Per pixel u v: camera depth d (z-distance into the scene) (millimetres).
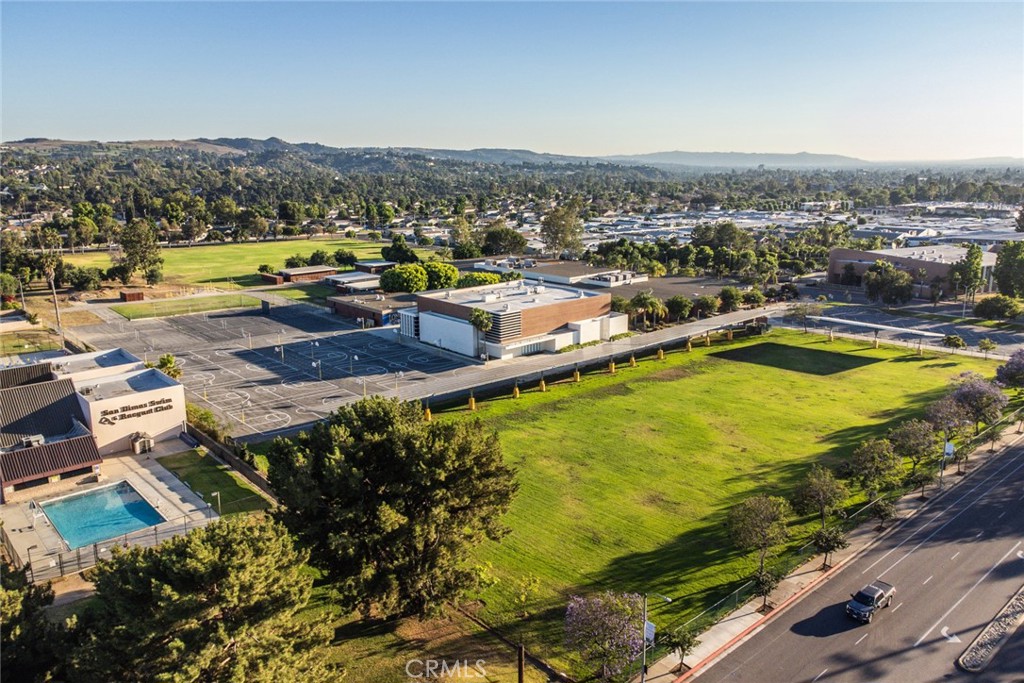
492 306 106000
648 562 48000
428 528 37219
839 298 153125
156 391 68562
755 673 37156
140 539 50688
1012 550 49250
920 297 152125
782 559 48062
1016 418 73938
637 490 58969
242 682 27812
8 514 54719
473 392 86375
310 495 37781
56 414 66562
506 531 43031
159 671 27922
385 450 40438
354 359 102312
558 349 107312
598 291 122438
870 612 41312
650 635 36281
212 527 31891
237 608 29344
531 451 67500
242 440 70500
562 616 42125
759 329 118938
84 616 31641
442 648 39344
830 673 37062
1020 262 140000
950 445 61000
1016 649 38812
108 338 115375
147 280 165500
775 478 61125
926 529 52531
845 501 54500
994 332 119938
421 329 112875
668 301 126125
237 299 151125
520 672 33500
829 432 72375
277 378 92875
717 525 53000
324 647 34969
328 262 188000
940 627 40812
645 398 84500
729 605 43062
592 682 36625
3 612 29328
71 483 59875
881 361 101375
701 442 69938
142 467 63469
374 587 37500
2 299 141125
